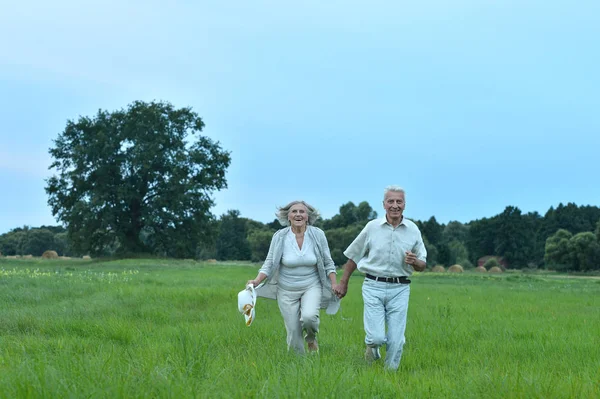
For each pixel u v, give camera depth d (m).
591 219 118.88
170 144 60.34
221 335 8.38
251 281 7.31
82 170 57.06
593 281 39.62
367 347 7.18
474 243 118.06
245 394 4.31
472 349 7.99
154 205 57.59
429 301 16.94
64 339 7.41
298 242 7.47
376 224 7.19
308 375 4.79
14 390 3.93
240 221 120.81
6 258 57.53
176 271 33.88
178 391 4.04
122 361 5.29
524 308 14.81
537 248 114.75
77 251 58.75
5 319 9.52
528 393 4.62
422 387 5.10
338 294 7.48
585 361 6.99
